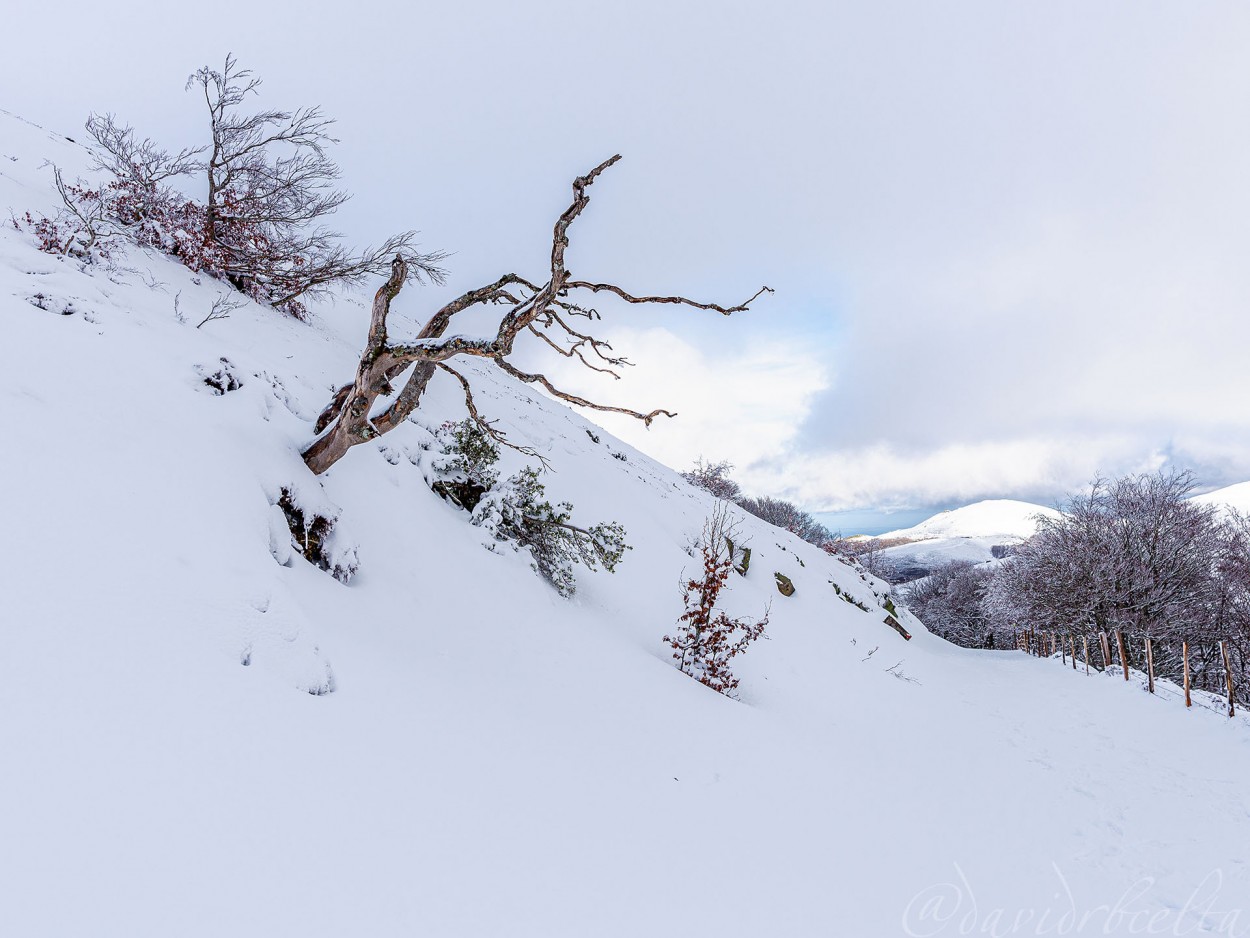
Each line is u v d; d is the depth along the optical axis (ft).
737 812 14.48
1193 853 17.58
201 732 8.34
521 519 28.32
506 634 20.72
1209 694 39.75
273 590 12.59
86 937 5.25
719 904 10.25
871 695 36.04
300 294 41.16
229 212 35.68
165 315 24.17
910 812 18.43
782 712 28.17
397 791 9.50
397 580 19.90
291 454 19.29
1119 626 73.72
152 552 11.21
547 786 11.92
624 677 21.63
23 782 6.32
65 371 14.76
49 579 9.21
